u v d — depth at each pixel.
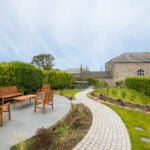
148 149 4.94
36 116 7.59
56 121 6.88
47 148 4.58
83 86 27.95
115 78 39.44
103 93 17.14
